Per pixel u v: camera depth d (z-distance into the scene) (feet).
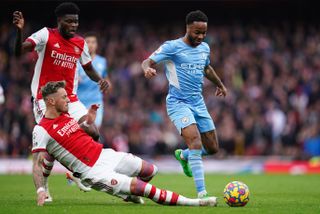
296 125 170.60
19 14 65.82
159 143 162.50
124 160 62.80
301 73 194.39
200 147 67.92
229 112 171.94
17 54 67.41
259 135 164.25
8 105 171.83
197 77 71.26
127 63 203.51
